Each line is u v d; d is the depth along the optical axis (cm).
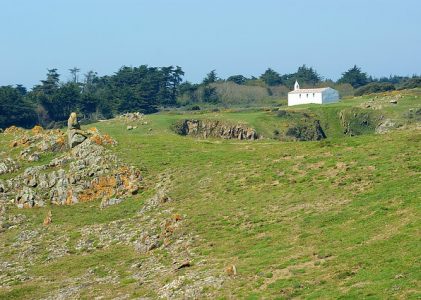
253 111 17988
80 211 7450
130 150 8781
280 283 4169
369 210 5150
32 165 8512
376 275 3862
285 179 6644
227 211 6159
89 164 8250
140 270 5406
